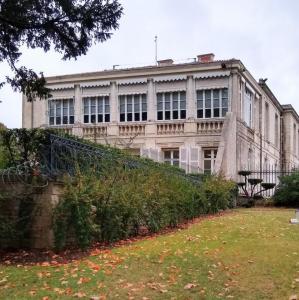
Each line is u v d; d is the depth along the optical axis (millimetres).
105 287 6887
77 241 9688
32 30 12805
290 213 18797
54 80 30797
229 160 25328
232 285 7172
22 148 10672
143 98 29297
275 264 8406
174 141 28266
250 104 31453
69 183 9758
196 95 28188
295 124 46562
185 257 8914
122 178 11578
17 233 9703
